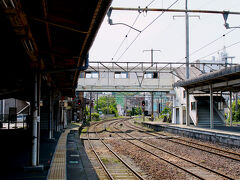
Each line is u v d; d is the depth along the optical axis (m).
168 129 26.92
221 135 17.20
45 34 7.32
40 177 7.64
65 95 29.89
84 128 35.84
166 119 41.06
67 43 8.44
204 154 13.63
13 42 6.96
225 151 14.11
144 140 20.58
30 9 5.61
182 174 9.37
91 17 5.66
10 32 6.20
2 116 37.38
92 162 11.98
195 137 20.77
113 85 31.77
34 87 8.55
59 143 16.05
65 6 5.74
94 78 31.62
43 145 14.92
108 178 8.98
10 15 4.99
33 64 8.42
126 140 20.73
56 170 8.68
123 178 8.91
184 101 31.31
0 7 4.67
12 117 27.89
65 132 24.56
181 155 13.45
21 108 46.00
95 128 35.03
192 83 22.66
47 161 10.05
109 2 5.02
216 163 11.29
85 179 7.83
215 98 28.88
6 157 10.90
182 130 23.31
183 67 33.94
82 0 5.36
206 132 19.09
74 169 9.19
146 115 74.62
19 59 8.70
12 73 10.65
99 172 9.93
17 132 23.75
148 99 95.81
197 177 8.88
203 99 29.17
